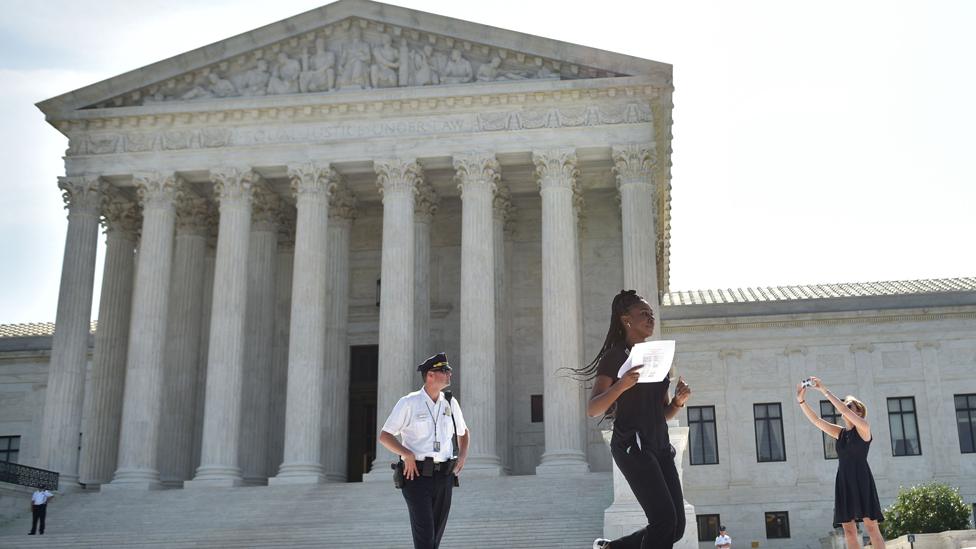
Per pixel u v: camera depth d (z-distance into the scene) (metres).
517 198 61.84
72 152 56.28
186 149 55.59
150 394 52.59
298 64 56.34
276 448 60.19
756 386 66.38
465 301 51.81
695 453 65.75
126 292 60.34
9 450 70.38
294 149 55.12
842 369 66.00
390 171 53.97
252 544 38.22
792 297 70.38
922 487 47.72
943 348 65.56
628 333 9.71
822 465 64.50
